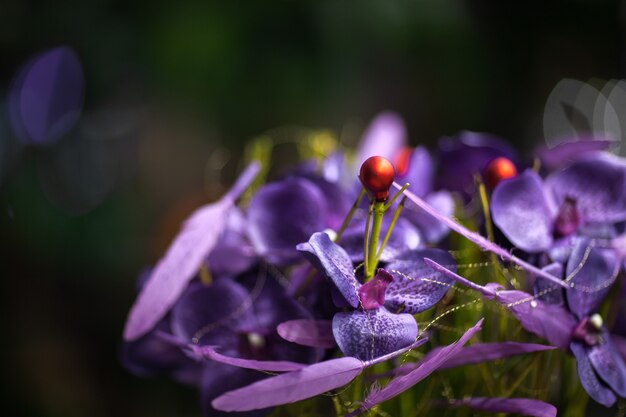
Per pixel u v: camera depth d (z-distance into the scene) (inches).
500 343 17.9
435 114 68.0
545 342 19.2
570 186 19.6
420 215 19.9
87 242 68.6
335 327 17.2
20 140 70.5
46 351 65.6
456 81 64.8
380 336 17.2
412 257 18.2
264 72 57.6
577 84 72.1
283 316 18.9
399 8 56.6
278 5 55.7
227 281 19.2
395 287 17.9
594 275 18.6
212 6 56.6
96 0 61.4
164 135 68.3
